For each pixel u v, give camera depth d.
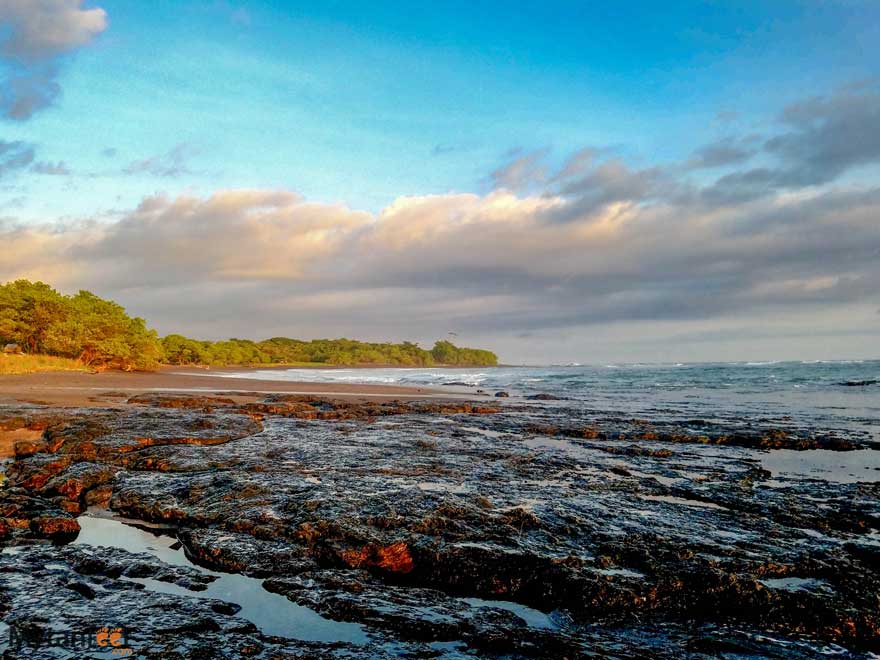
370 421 23.59
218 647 4.73
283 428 20.17
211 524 8.88
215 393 37.25
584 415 26.83
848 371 73.25
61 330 64.44
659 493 11.43
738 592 6.41
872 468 14.68
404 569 7.47
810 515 9.80
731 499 10.91
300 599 6.12
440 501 9.54
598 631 5.88
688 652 5.40
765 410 29.44
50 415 19.19
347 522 8.31
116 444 14.59
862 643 5.74
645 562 7.23
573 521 8.84
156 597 5.83
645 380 66.56
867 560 7.66
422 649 5.01
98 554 7.16
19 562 6.67
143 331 87.06
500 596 6.79
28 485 11.63
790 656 5.41
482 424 22.81
